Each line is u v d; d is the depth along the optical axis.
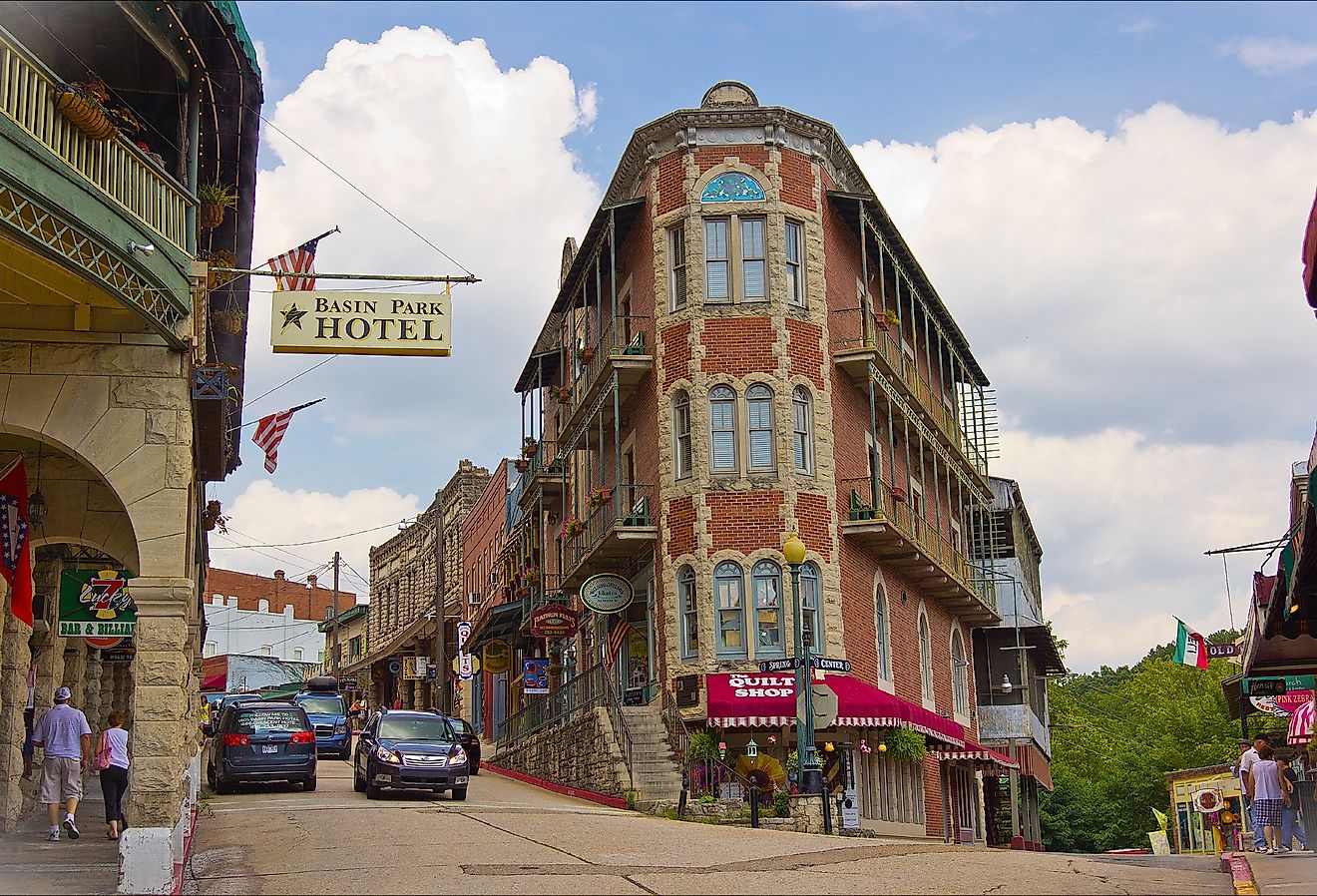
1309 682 26.34
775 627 29.64
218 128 19.08
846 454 32.28
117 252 14.59
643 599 33.06
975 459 46.12
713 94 32.88
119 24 16.33
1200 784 58.06
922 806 34.97
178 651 15.52
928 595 38.62
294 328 17.00
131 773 15.27
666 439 30.94
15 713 19.55
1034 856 17.30
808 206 31.92
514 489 53.22
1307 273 12.57
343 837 18.23
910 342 40.44
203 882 14.02
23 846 16.88
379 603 76.56
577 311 40.06
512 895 12.36
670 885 12.95
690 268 31.12
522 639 49.22
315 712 42.94
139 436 15.84
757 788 24.78
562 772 33.22
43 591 22.17
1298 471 20.64
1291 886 12.72
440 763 26.89
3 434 17.77
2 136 12.80
